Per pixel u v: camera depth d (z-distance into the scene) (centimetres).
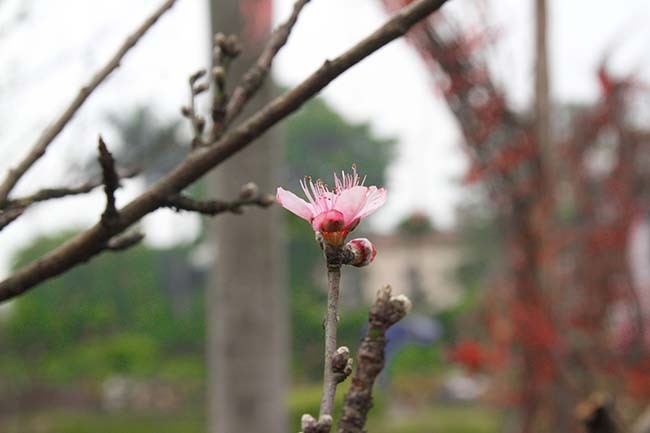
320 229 149
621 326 820
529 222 720
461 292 5238
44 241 3088
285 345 888
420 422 2873
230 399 868
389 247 5472
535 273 724
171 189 200
